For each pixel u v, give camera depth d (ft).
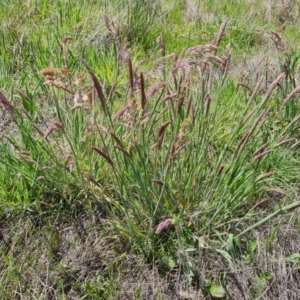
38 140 6.57
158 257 6.08
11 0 10.69
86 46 9.70
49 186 6.62
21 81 8.57
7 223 6.40
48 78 5.30
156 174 6.01
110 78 8.86
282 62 9.88
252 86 9.05
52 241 6.22
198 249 6.10
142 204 6.23
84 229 6.39
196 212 6.10
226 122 7.96
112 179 6.38
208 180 6.66
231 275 5.99
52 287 5.88
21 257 6.12
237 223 6.04
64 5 10.82
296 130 7.92
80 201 6.54
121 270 6.02
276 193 6.95
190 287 5.89
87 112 7.57
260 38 11.89
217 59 5.77
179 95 5.71
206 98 6.30
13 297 5.81
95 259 6.15
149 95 5.49
